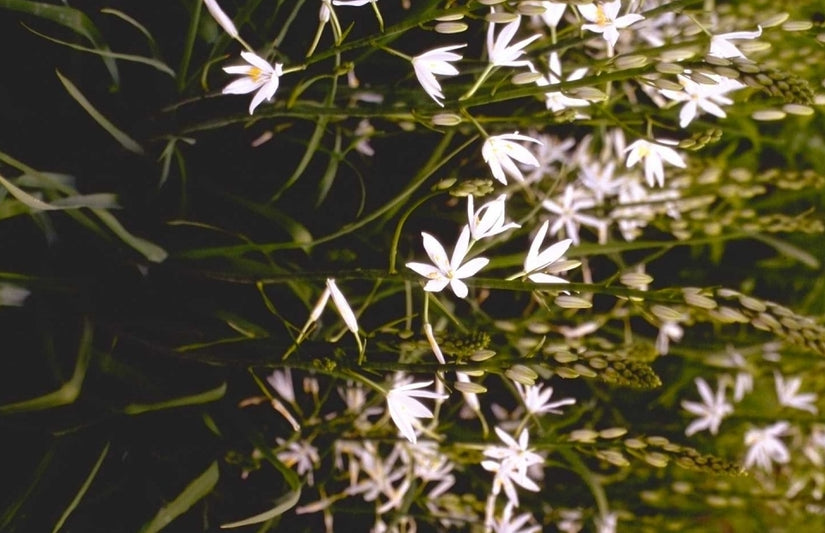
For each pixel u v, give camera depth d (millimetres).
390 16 500
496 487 437
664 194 520
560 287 346
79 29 395
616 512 558
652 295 340
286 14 465
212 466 440
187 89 419
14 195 392
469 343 353
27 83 444
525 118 390
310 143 417
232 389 500
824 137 601
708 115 548
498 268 525
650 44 496
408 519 528
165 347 434
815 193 600
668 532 583
